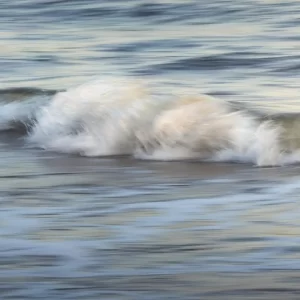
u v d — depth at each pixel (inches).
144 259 837.2
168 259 836.0
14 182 1138.7
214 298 752.3
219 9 2822.3
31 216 976.9
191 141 1267.2
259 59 1977.1
